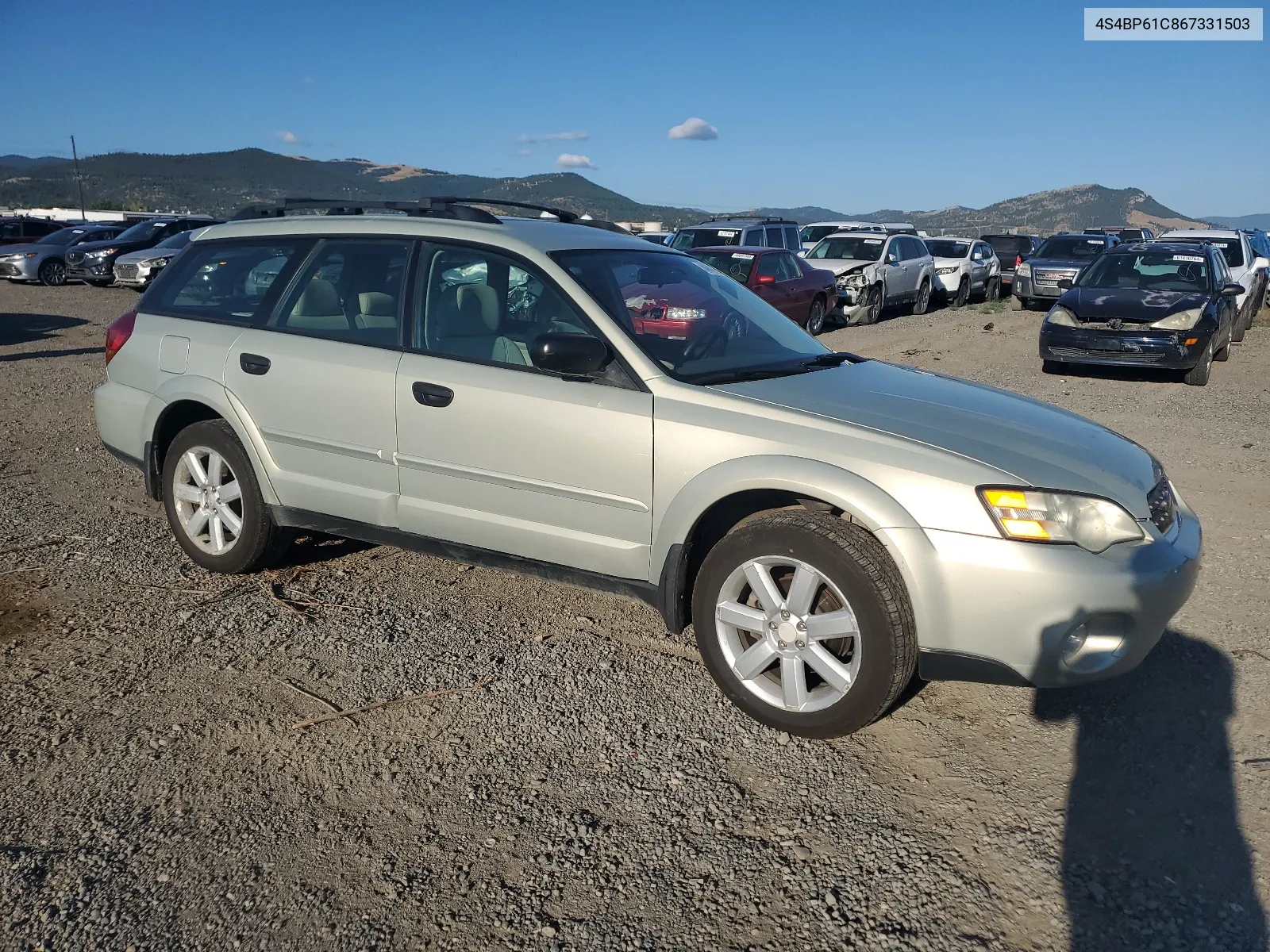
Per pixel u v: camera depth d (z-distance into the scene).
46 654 3.78
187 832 2.73
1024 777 3.07
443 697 3.51
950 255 22.56
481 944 2.34
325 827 2.77
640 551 3.54
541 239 4.00
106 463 6.72
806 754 3.20
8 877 2.53
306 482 4.25
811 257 18.45
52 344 12.51
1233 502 6.00
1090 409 9.15
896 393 3.66
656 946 2.34
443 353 3.93
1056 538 2.98
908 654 3.07
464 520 3.88
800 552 3.15
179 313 4.72
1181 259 11.41
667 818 2.84
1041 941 2.36
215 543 4.59
